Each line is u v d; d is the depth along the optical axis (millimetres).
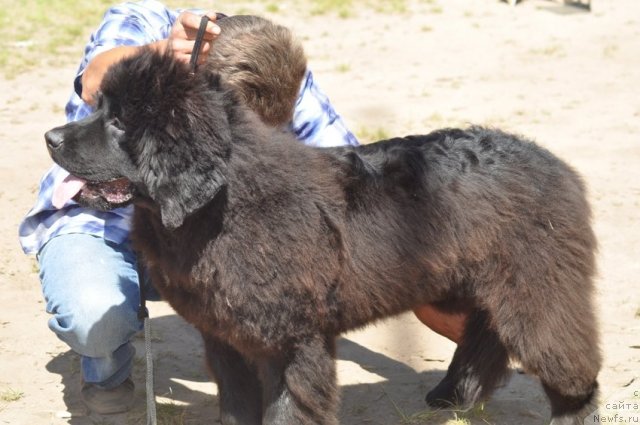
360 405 6285
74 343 5637
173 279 4902
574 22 20094
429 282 5312
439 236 5219
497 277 5352
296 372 4918
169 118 4473
